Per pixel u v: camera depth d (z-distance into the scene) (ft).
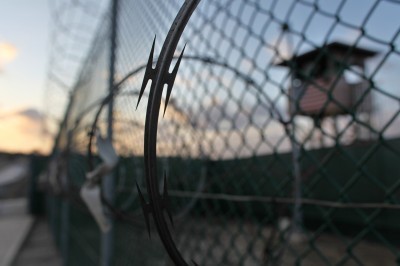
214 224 5.06
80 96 12.06
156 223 1.74
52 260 25.36
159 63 1.79
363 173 3.09
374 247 15.08
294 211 3.67
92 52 10.60
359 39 2.94
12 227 42.45
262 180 4.14
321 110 3.35
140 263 6.26
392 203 2.87
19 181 97.04
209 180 5.17
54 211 30.19
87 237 11.49
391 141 17.76
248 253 4.34
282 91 3.70
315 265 7.93
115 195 7.22
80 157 8.20
